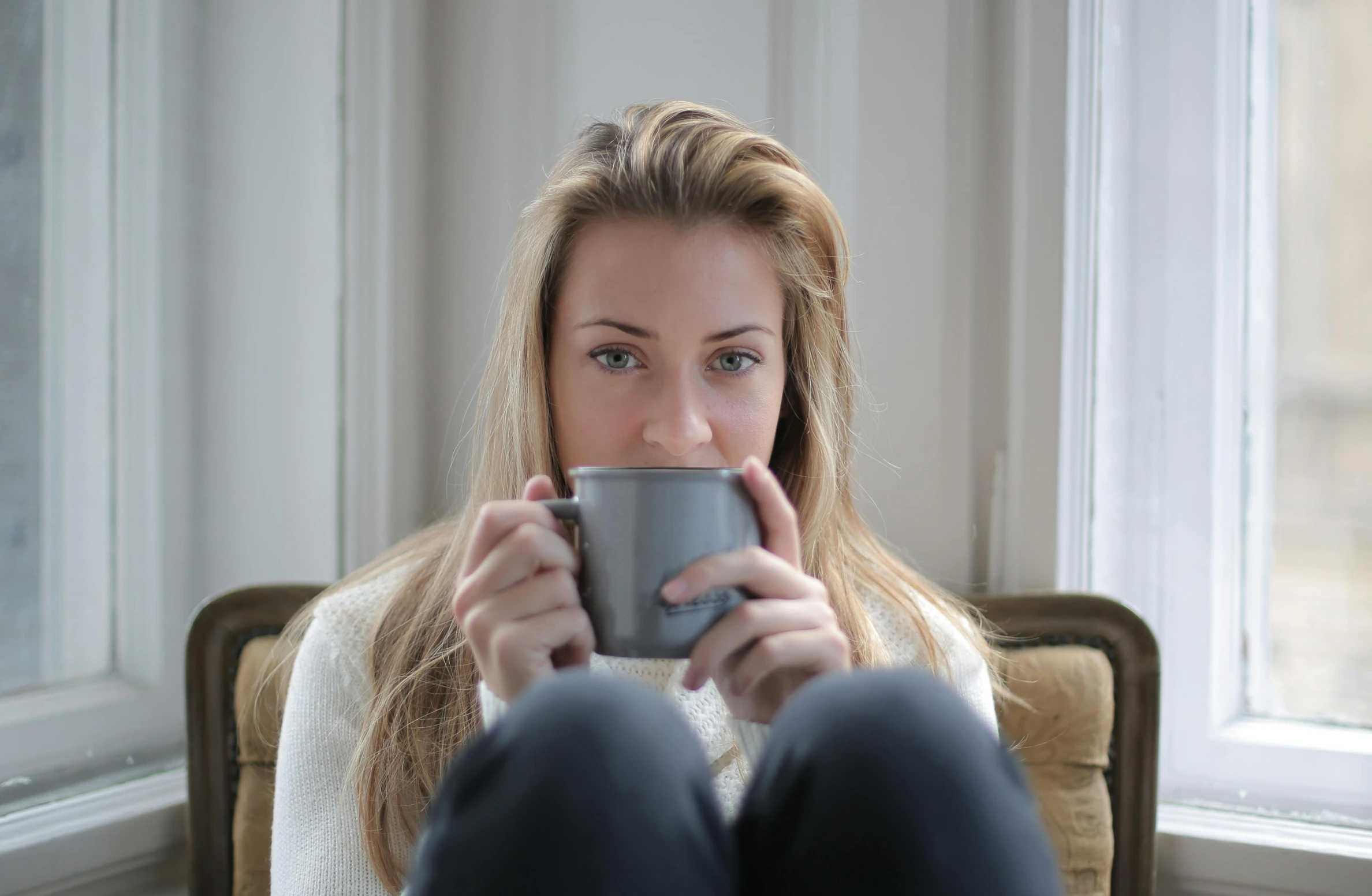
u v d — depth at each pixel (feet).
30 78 4.09
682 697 3.17
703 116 3.23
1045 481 4.30
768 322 3.00
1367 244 4.32
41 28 4.12
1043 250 4.26
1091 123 4.32
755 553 2.11
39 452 4.15
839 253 3.34
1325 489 4.40
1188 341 4.48
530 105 5.19
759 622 2.09
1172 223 4.49
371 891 2.77
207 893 3.82
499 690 2.11
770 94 4.72
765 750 1.75
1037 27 4.23
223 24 4.83
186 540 4.74
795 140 4.69
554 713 1.56
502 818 1.49
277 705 3.80
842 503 3.65
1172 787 4.49
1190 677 4.47
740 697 2.31
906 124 4.45
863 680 1.70
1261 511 4.49
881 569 3.72
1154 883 3.81
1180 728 4.49
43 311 4.16
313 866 2.80
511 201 5.21
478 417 3.60
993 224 4.43
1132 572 4.58
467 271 5.30
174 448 4.68
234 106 4.89
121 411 4.46
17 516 4.07
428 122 5.30
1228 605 4.48
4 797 3.92
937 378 4.45
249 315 4.97
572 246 2.98
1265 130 4.43
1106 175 4.51
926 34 4.40
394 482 5.14
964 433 4.42
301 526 5.10
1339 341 4.37
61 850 3.74
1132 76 4.52
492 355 3.41
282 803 2.98
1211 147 4.43
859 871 1.55
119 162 4.44
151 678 4.56
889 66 4.47
